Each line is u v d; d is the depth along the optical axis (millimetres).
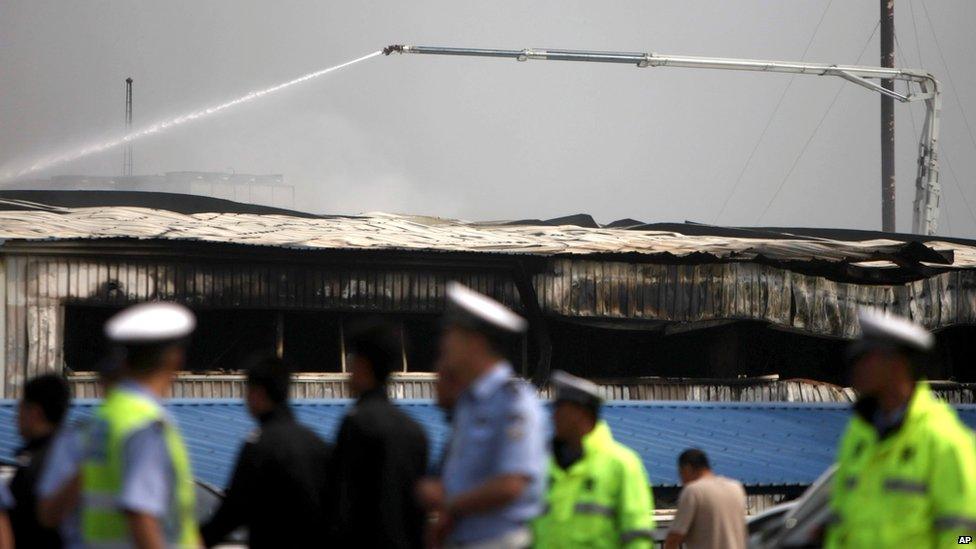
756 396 84188
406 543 24328
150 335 19781
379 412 24781
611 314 81188
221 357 77000
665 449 59125
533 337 83188
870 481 21156
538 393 79312
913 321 90750
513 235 90312
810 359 95188
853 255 84375
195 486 35656
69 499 20859
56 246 70438
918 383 21266
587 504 28234
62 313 70688
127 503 18750
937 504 20422
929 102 134875
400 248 76312
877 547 20734
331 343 80812
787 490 56375
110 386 20250
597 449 28609
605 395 81500
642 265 82250
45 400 27859
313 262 76250
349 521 24219
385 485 24297
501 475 19906
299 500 25453
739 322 85750
